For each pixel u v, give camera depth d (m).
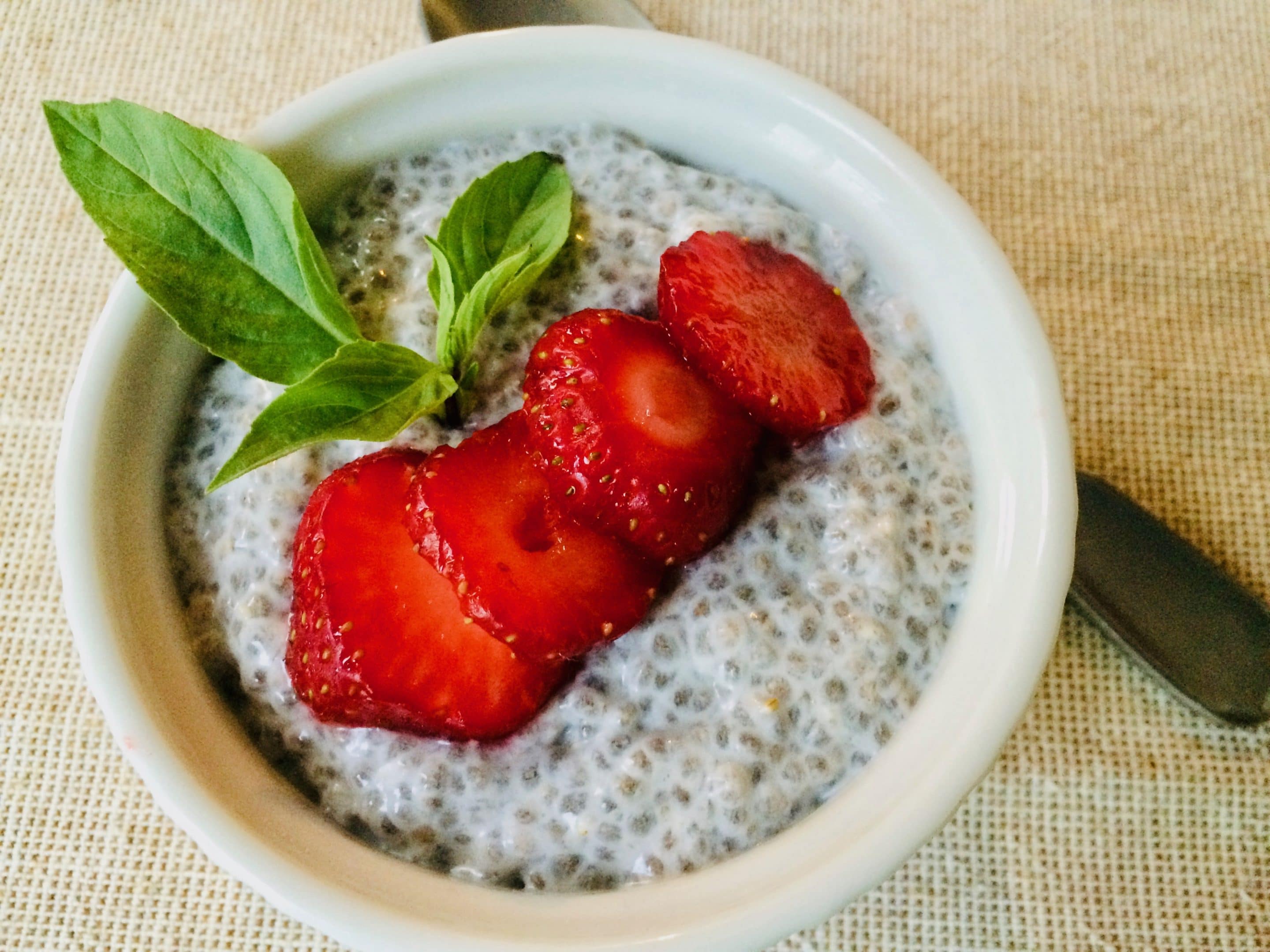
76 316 0.14
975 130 0.15
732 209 0.12
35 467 0.14
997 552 0.10
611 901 0.10
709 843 0.10
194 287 0.10
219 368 0.12
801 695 0.10
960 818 0.13
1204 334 0.15
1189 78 0.16
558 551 0.10
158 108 0.15
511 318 0.11
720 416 0.11
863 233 0.12
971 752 0.09
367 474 0.10
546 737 0.10
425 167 0.12
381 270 0.12
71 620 0.10
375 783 0.10
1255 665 0.13
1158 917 0.13
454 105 0.12
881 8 0.16
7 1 0.15
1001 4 0.16
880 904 0.13
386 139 0.12
